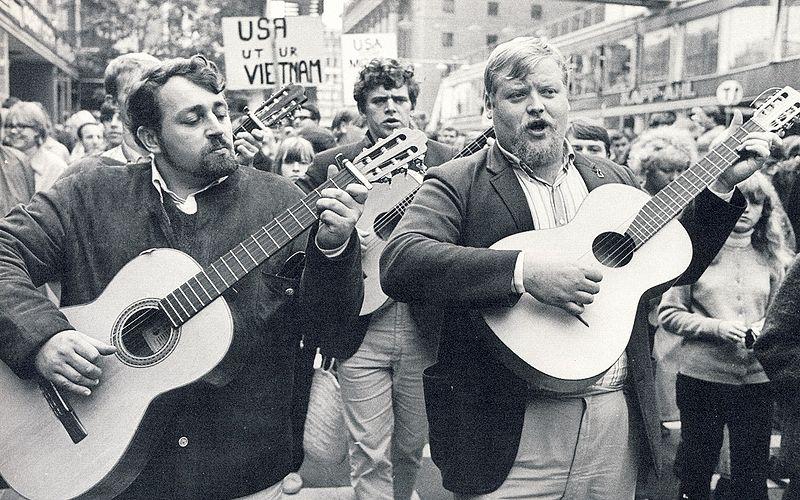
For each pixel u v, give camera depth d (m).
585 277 2.42
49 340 2.27
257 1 23.41
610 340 2.54
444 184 2.70
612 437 2.63
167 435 2.36
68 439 2.32
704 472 4.02
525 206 2.67
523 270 2.45
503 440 2.59
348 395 3.87
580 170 2.81
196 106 2.38
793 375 2.46
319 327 2.43
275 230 2.40
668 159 5.13
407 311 3.78
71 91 31.86
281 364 2.46
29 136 6.77
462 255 2.49
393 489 4.01
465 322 2.64
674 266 2.65
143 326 2.39
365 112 4.24
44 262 2.41
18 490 2.31
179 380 2.32
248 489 2.39
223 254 2.43
